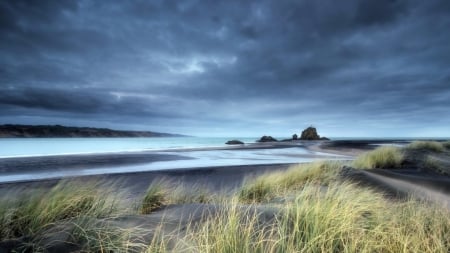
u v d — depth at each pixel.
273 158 24.45
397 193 7.55
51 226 3.19
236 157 25.45
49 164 18.06
